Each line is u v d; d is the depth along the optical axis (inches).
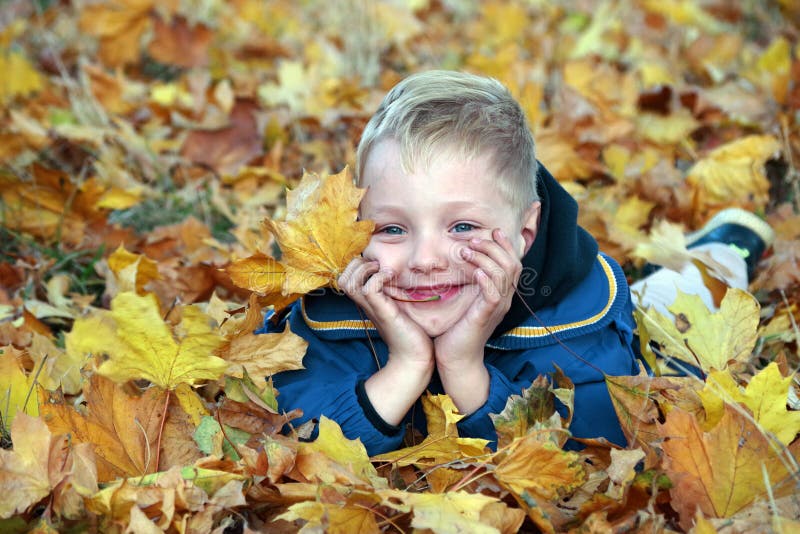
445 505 56.9
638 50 189.6
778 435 65.2
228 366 66.8
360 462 64.6
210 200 127.8
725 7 214.5
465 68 184.5
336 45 198.8
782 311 93.6
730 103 147.4
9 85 156.9
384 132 71.1
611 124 139.6
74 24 196.1
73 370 76.9
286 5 223.1
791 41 195.2
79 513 57.1
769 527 57.1
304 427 68.9
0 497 57.5
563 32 215.5
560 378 71.2
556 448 60.4
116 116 152.5
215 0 207.3
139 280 97.3
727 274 89.4
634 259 110.1
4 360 70.8
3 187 114.6
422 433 77.1
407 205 69.2
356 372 74.4
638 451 61.1
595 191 123.0
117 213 124.6
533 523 63.3
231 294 102.3
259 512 63.4
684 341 77.0
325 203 66.7
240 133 140.9
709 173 125.6
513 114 75.4
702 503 60.8
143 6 170.6
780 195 131.2
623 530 58.3
